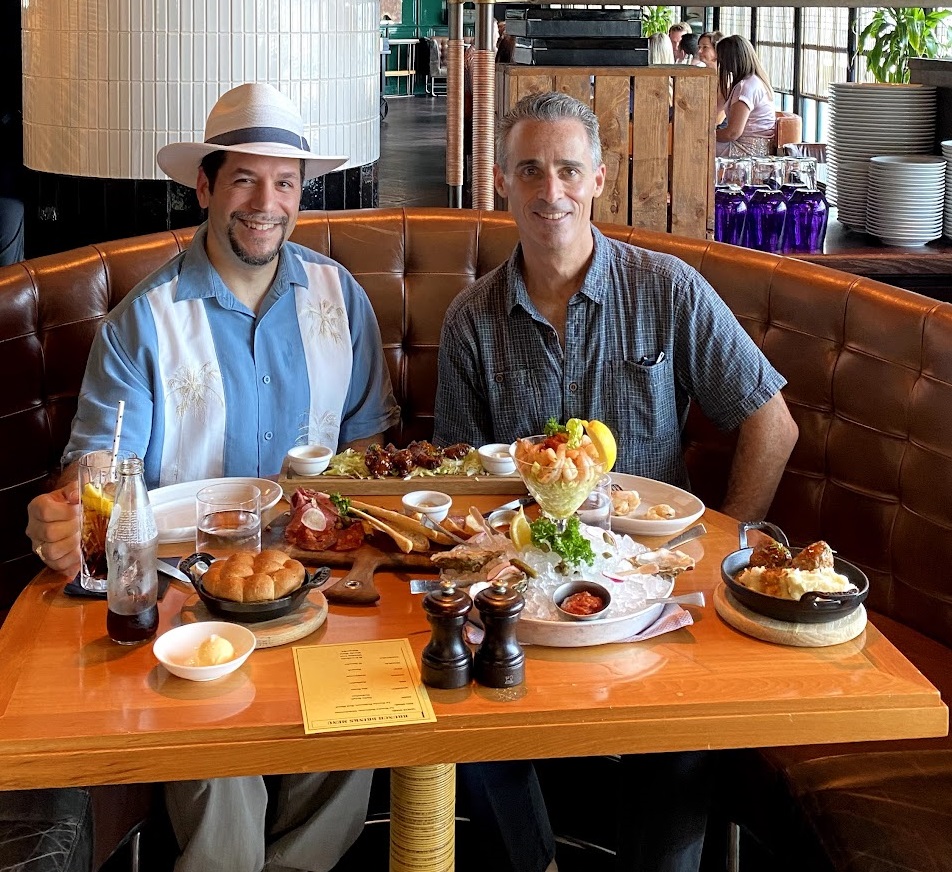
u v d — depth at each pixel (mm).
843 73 9414
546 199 2748
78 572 2119
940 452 2643
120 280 3178
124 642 1869
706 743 1714
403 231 3451
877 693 1744
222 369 2816
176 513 2359
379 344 3102
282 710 1686
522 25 3654
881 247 3781
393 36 19938
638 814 2234
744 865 2809
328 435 3000
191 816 2236
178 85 3615
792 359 3041
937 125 3941
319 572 1982
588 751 1697
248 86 2760
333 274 3018
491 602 1738
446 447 2842
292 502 2273
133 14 3553
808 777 2191
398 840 2084
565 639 1871
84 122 3701
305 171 2984
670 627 1924
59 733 1613
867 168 3955
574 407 2932
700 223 3666
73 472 2570
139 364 2752
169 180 3738
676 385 3014
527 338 2928
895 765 2195
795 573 1937
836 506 2939
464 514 2377
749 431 2910
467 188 5566
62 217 3887
